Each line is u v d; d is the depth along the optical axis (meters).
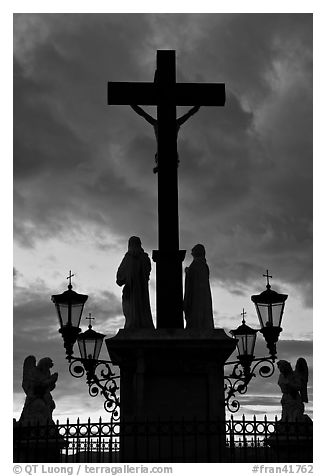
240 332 17.88
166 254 17.86
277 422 16.06
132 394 16.83
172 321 17.44
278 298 17.34
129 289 17.17
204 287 17.20
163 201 18.27
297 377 22.86
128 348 16.48
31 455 18.38
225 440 16.39
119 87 19.08
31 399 20.80
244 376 17.48
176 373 16.78
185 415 16.62
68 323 17.11
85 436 15.59
